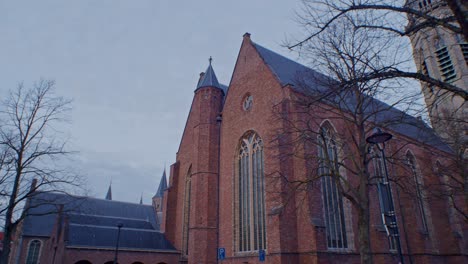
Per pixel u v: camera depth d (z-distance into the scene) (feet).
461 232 128.67
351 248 90.53
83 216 145.79
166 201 135.85
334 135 91.45
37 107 80.12
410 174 103.91
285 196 81.46
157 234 132.46
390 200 49.93
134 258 120.06
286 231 81.25
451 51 137.18
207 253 103.14
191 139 134.51
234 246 99.19
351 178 96.17
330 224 89.45
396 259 95.96
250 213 97.50
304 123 78.13
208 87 125.18
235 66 120.37
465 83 132.16
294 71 118.42
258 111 102.83
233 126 113.09
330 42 57.31
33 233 201.16
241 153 107.76
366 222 53.36
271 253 81.30
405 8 31.01
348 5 34.40
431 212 123.24
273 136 82.07
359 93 56.65
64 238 115.34
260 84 104.83
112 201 199.52
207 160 114.42
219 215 108.99
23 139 76.13
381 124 59.11
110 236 124.57
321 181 90.63
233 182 106.32
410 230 104.78
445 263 117.50
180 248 126.93
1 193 72.33
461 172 87.97
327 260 78.43
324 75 62.54
